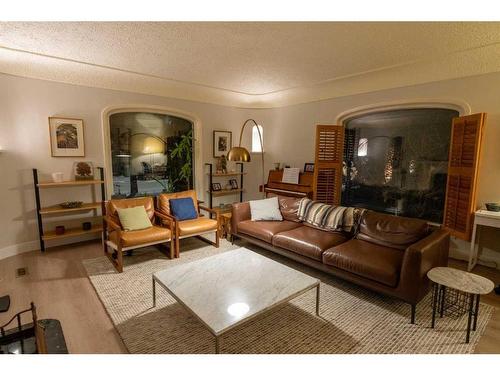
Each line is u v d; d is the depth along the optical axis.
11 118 3.55
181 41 2.89
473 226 3.19
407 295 2.31
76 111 4.03
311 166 5.11
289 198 4.14
